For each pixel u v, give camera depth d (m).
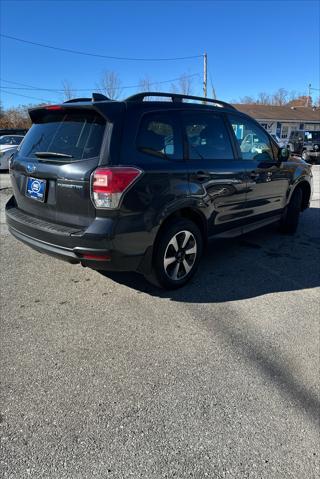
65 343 2.86
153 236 3.27
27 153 3.62
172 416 2.19
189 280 3.95
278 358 2.76
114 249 3.03
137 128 3.17
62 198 3.15
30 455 1.92
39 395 2.32
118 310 3.39
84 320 3.20
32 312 3.31
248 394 2.39
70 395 2.33
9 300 3.51
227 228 4.32
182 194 3.46
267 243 5.53
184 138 3.61
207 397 2.35
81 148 3.10
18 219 3.61
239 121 4.46
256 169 4.54
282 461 1.93
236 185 4.21
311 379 2.55
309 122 39.03
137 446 1.99
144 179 3.09
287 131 39.19
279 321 3.29
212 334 3.05
